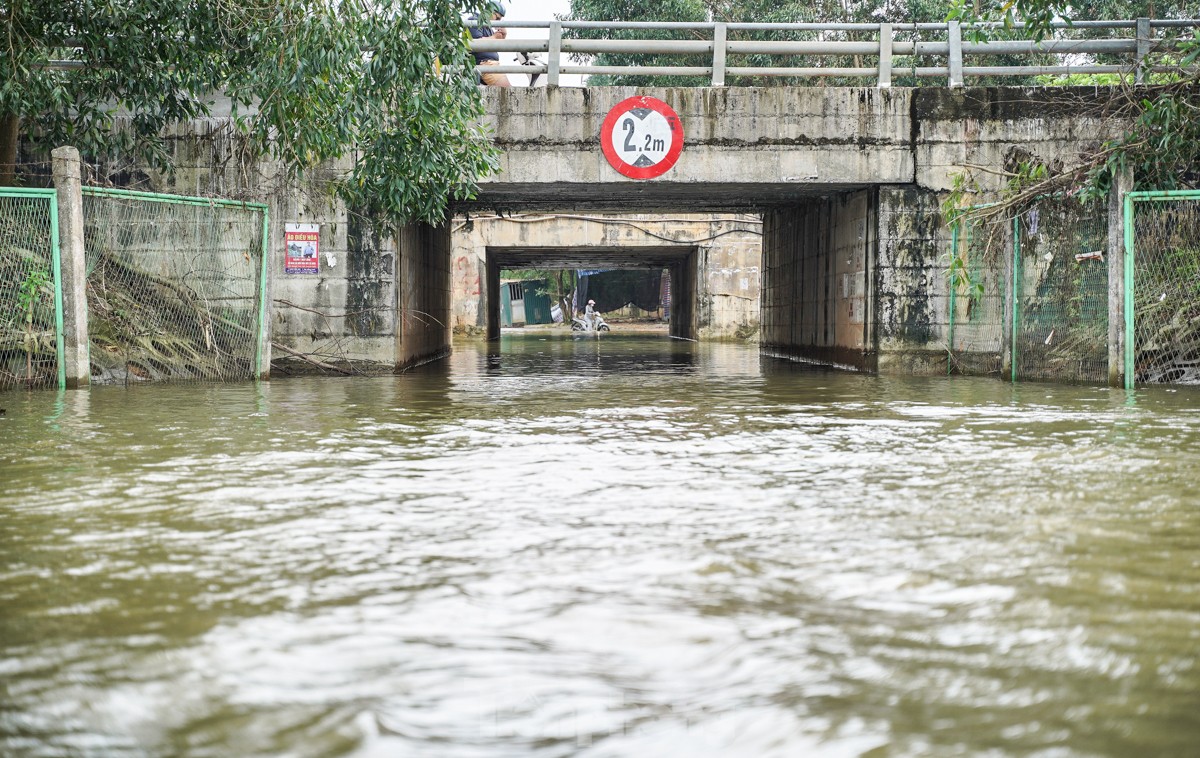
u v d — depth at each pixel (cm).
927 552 379
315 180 1424
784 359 2058
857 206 1570
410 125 1280
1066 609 308
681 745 216
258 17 1220
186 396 1057
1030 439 706
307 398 1041
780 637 283
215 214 1390
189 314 1352
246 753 213
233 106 1251
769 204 1983
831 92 1437
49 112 1309
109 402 980
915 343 1467
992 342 1459
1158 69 1371
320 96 1219
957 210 1375
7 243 1195
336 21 1166
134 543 395
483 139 1349
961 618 300
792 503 475
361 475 555
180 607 312
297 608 312
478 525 428
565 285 6275
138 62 1243
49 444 674
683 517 444
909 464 594
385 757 211
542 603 315
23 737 221
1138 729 223
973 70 1446
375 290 1438
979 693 243
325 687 248
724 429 775
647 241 3011
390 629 291
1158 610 307
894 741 218
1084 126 1427
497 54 1633
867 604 314
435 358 2036
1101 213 1323
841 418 855
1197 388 1169
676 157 1435
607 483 531
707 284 3027
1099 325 1309
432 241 1972
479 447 670
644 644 278
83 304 1144
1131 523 429
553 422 825
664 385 1267
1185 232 1271
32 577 347
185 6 1201
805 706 236
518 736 220
